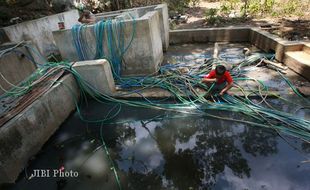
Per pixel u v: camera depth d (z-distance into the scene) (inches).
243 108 183.6
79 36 239.3
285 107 181.5
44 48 314.7
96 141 178.5
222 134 169.0
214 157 151.9
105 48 242.2
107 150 168.6
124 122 194.5
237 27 333.1
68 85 208.8
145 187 136.7
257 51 290.5
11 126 145.0
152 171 147.0
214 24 385.7
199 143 164.7
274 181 129.8
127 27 228.5
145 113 201.6
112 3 484.4
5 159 140.0
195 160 151.5
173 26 395.2
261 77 225.5
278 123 168.2
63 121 199.5
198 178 138.5
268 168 138.3
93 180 145.6
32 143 162.6
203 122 182.7
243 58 273.6
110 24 229.9
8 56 187.6
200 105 197.3
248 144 157.8
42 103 174.4
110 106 217.2
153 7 327.0
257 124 170.4
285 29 293.7
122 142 174.4
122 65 250.2
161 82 230.2
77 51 248.7
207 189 130.9
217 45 314.2
